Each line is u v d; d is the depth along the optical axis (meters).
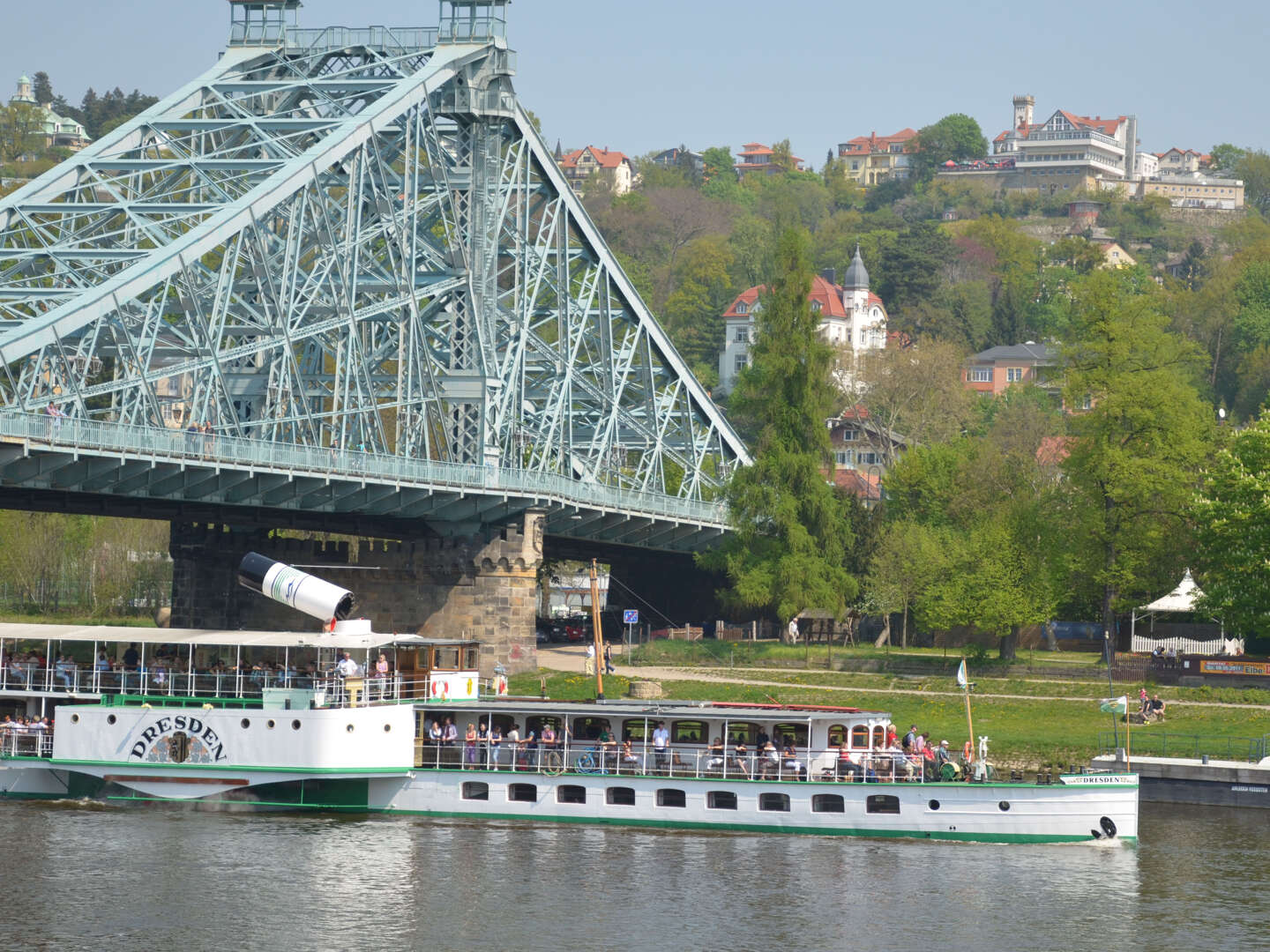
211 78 185.25
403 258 176.25
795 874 96.75
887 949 83.94
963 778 108.00
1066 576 170.00
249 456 140.62
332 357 188.50
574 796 109.75
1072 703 149.88
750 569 183.62
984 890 94.12
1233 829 111.94
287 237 161.50
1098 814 104.75
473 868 97.06
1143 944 85.12
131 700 114.69
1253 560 150.75
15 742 115.25
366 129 171.00
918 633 198.75
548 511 178.75
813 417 184.88
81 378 138.50
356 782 111.69
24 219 158.00
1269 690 149.00
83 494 144.12
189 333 165.75
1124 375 169.75
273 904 89.44
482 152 190.25
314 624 176.88
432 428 184.25
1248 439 158.25
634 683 133.38
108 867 95.69
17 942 82.69
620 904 90.56
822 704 151.62
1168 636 179.25
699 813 108.19
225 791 111.62
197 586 179.88
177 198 193.38
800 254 186.50
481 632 174.50
